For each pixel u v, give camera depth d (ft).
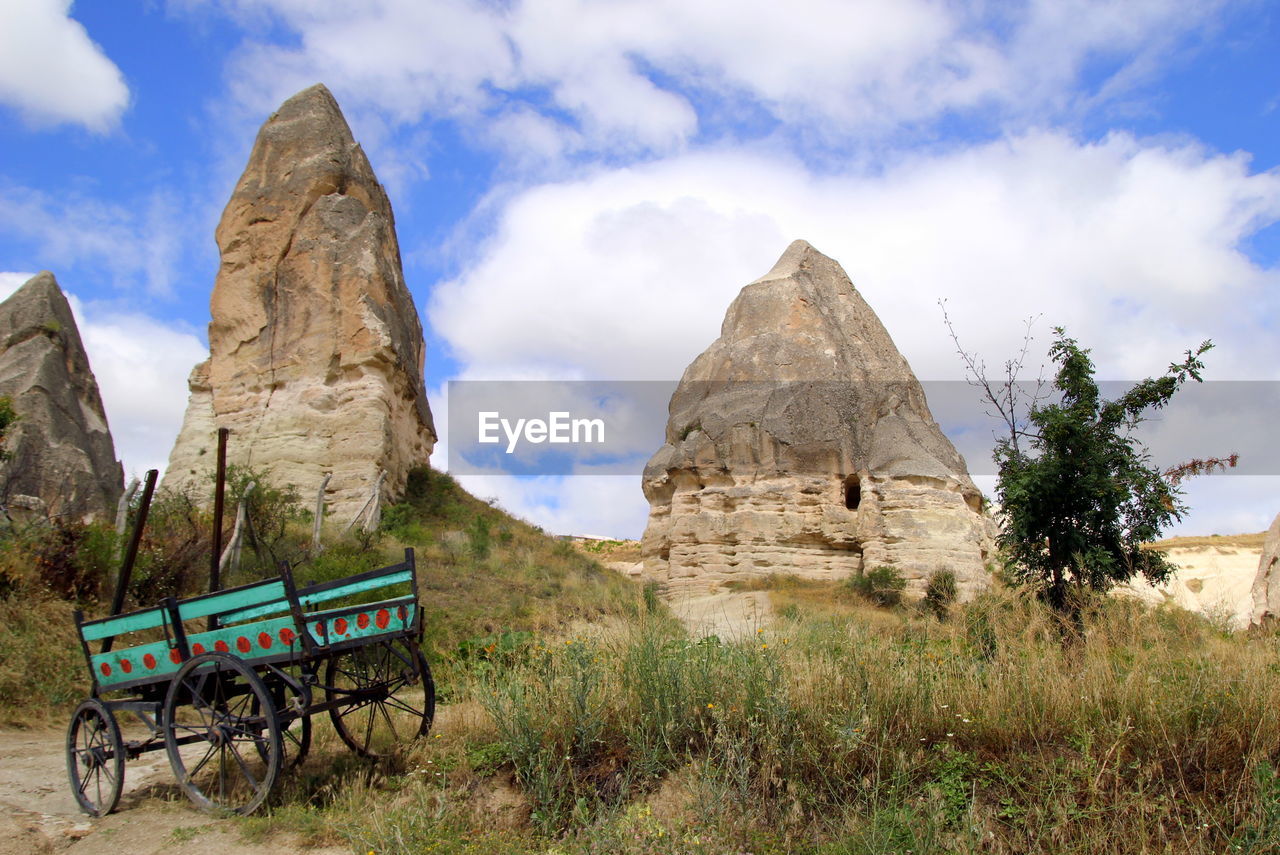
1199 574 117.19
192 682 26.66
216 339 128.88
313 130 138.00
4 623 44.19
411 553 26.11
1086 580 43.39
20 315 123.85
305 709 25.23
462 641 54.19
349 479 113.09
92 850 23.08
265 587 24.98
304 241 128.06
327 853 22.43
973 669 26.99
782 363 129.08
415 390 135.03
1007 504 47.67
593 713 26.55
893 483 112.47
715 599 99.14
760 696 25.67
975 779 22.44
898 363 140.15
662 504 128.16
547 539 123.44
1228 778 21.44
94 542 54.34
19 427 106.83
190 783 26.11
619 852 20.66
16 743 34.91
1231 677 24.66
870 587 98.27
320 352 121.90
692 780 23.36
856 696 25.44
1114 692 24.52
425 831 22.15
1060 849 19.60
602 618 44.57
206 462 119.14
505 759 26.16
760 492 116.78
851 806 21.95
